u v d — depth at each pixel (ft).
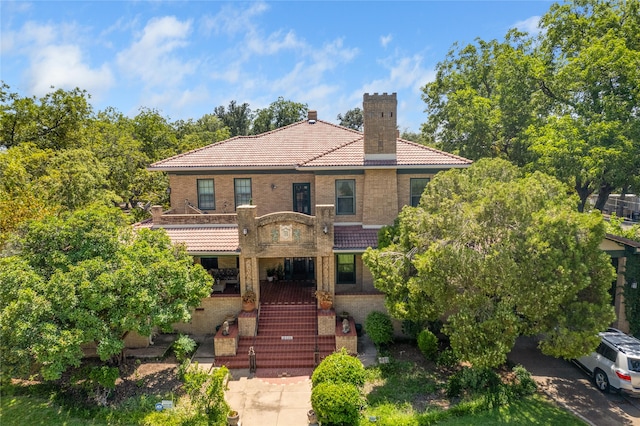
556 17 109.91
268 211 84.12
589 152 88.38
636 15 97.55
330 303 68.85
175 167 81.10
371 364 60.29
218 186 83.97
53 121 120.57
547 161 91.81
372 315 66.59
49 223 51.55
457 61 137.59
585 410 48.98
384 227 68.69
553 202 51.19
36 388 52.34
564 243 45.14
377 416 46.68
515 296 45.47
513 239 45.80
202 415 45.57
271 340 65.98
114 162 116.16
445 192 58.34
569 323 47.11
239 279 75.15
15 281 45.09
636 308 63.36
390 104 75.97
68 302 45.21
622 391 51.03
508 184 48.78
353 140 86.63
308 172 82.74
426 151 79.51
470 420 46.26
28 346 43.80
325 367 48.67
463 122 114.11
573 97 106.22
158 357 62.49
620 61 87.45
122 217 62.13
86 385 50.70
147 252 53.72
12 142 115.96
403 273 56.39
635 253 62.80
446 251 47.26
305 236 69.92
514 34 126.93
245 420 48.80
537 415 47.47
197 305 58.95
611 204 155.53
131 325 48.24
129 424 45.85
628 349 51.85
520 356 63.26
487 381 52.26
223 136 216.74
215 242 71.82
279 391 55.36
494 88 130.21
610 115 90.22
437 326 66.18
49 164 89.71
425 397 51.52
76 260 50.70
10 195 68.08
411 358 62.23
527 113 107.86
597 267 46.70
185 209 84.58
